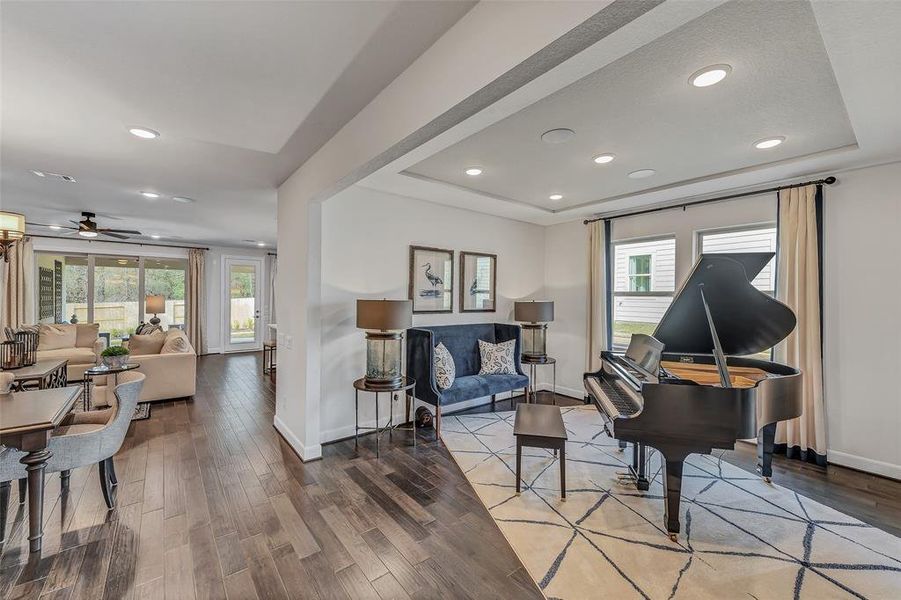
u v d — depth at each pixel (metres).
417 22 1.58
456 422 4.29
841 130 2.60
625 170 3.44
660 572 1.99
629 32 1.31
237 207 4.86
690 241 4.25
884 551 2.17
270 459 3.28
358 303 3.45
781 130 2.61
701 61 1.85
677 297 2.71
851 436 3.23
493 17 1.43
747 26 1.59
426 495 2.73
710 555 2.12
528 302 4.85
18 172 3.48
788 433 3.45
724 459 3.43
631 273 4.88
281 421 3.89
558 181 3.77
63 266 7.25
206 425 4.12
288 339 3.72
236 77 1.97
